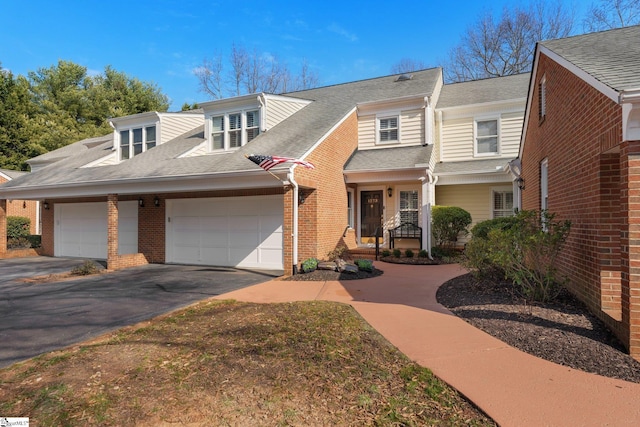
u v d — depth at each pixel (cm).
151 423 278
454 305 599
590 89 493
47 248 1605
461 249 1273
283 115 1363
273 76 3425
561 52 582
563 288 607
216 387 332
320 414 286
